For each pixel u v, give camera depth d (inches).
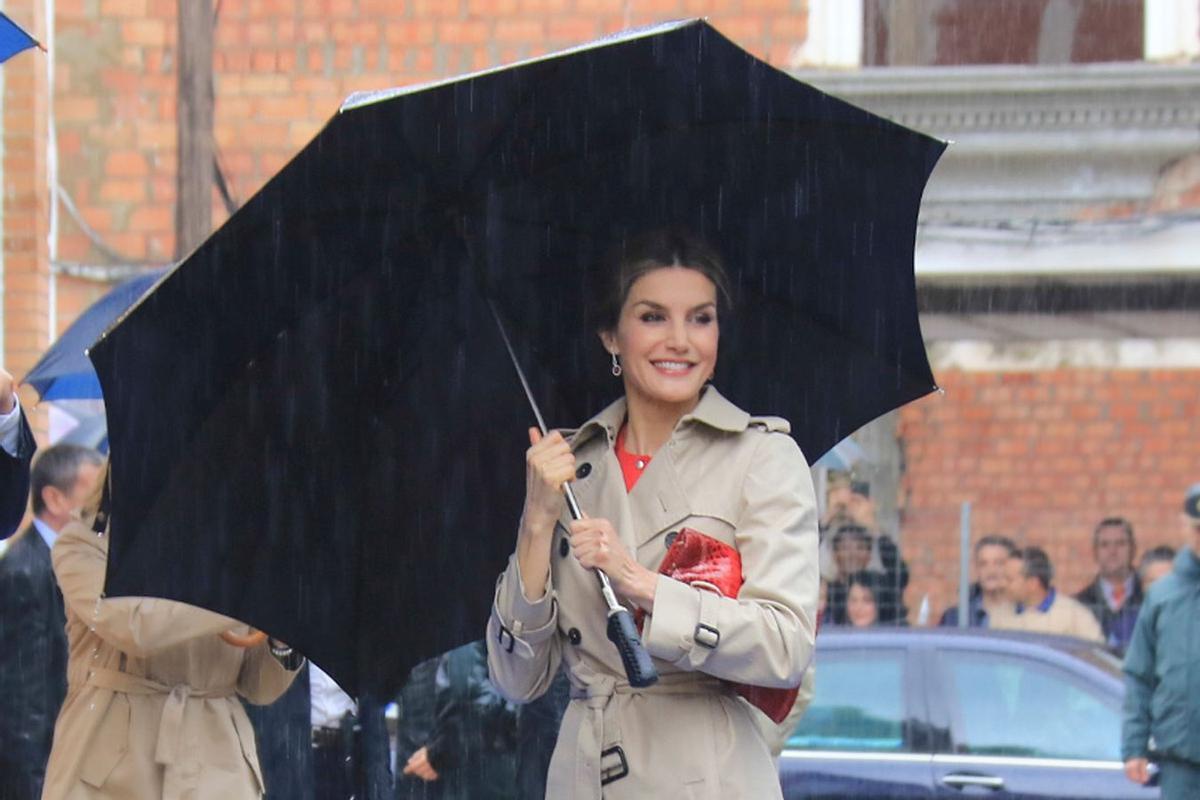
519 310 462.3
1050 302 1489.9
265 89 1489.9
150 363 408.8
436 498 462.9
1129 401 1523.1
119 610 572.7
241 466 438.6
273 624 452.8
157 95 1481.3
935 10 1478.8
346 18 1492.4
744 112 423.8
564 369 469.4
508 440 467.2
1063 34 1475.1
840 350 462.0
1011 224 1465.3
